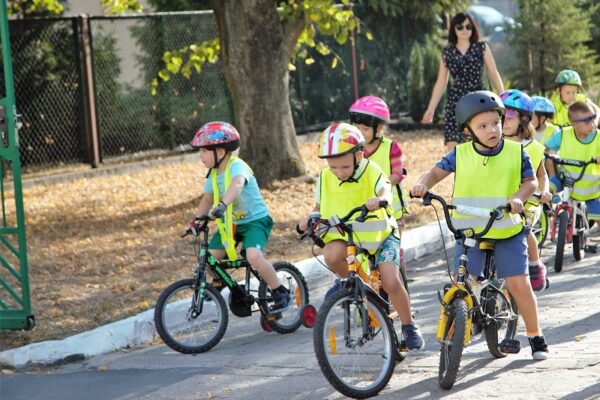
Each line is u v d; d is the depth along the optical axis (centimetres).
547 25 3027
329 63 2861
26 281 1172
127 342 1157
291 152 2053
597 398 802
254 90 2022
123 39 2459
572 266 1384
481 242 898
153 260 1555
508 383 863
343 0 2820
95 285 1413
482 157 898
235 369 1002
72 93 2367
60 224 1861
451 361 843
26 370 1070
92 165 2381
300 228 916
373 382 877
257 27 2005
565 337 1007
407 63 3097
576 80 1681
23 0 2464
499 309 927
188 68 2184
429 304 1229
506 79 2880
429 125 2978
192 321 1176
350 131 891
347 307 871
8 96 1147
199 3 2850
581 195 1396
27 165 2314
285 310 1133
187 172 2356
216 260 1113
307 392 896
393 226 916
